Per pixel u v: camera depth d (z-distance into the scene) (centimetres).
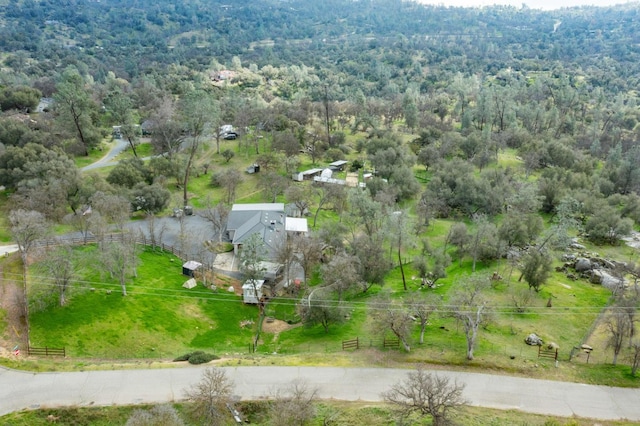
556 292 7862
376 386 5238
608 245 10431
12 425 4431
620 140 17812
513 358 5822
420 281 8575
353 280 7431
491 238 9131
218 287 8056
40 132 13100
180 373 5381
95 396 4906
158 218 10612
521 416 4800
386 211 9794
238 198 12144
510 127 19188
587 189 12694
